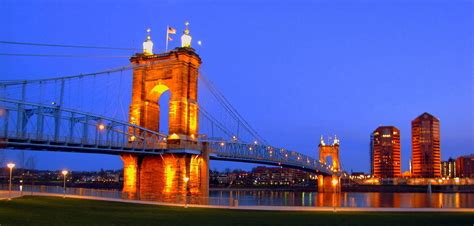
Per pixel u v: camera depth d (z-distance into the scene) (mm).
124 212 54625
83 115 74812
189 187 92688
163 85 97125
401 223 47656
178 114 93875
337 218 51688
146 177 94250
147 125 97500
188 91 97062
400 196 193875
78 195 77000
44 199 64000
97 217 47656
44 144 67688
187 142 92750
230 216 52812
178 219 48688
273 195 189875
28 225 39000
